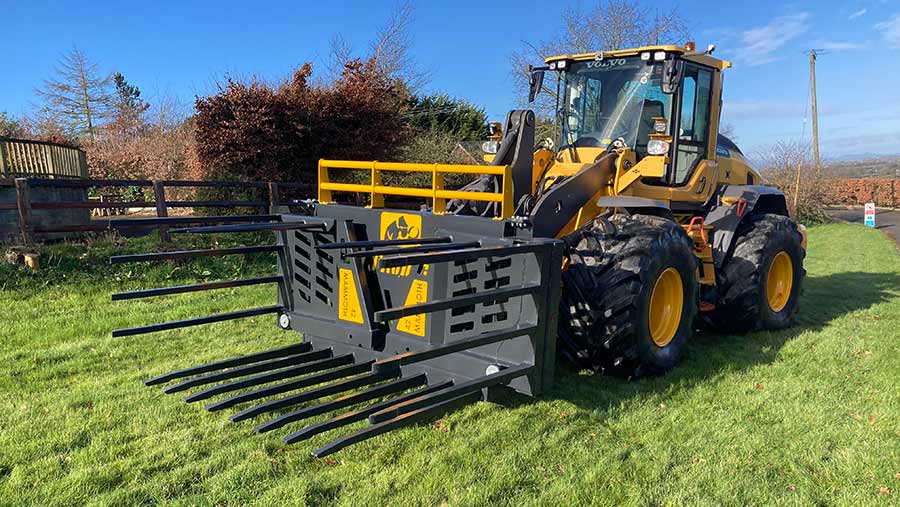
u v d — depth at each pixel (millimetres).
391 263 2709
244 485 2904
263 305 6668
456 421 3588
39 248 7738
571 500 2793
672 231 4242
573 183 4348
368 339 4027
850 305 7059
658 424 3588
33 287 6980
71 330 5602
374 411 3072
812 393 4078
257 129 10453
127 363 4723
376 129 11742
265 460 3131
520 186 4301
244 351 4992
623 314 3934
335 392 3543
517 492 2859
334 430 3463
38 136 24234
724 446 3322
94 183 7930
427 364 3852
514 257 3520
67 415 3701
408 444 3305
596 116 5312
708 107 5605
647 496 2834
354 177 12062
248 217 4363
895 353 4953
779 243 5633
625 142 5098
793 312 6062
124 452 3246
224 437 3396
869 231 19609
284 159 10883
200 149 10789
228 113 10656
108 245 8398
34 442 3332
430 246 3418
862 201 36938
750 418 3684
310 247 4316
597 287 3957
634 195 4801
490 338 3227
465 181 16125
